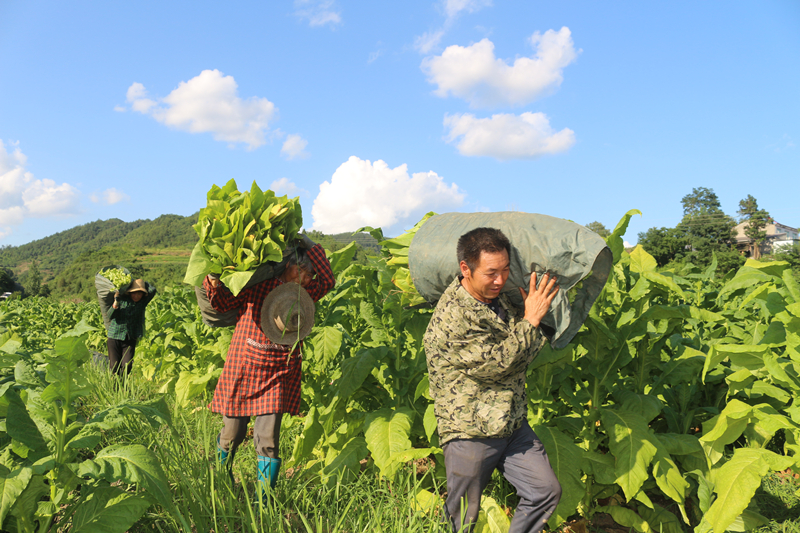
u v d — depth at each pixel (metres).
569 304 2.35
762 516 2.89
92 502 2.21
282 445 3.93
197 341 5.93
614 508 2.95
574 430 3.05
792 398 2.93
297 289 3.03
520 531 2.34
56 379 2.16
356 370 3.33
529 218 2.42
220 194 2.83
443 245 2.46
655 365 3.32
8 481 1.84
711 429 2.84
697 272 6.05
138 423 3.85
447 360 2.30
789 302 2.64
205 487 2.80
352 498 2.70
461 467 2.31
